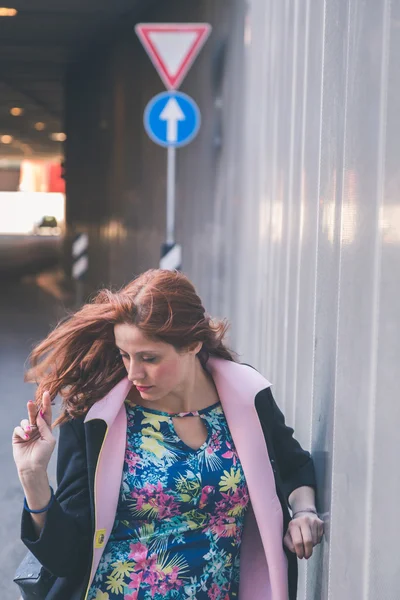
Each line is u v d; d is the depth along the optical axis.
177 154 13.38
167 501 2.43
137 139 16.39
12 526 5.85
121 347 2.37
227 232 9.59
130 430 2.48
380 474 2.09
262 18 6.73
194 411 2.53
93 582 2.44
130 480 2.43
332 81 2.95
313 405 3.09
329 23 3.06
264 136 6.20
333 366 2.71
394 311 2.00
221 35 10.34
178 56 10.49
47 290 24.56
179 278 2.41
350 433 2.38
